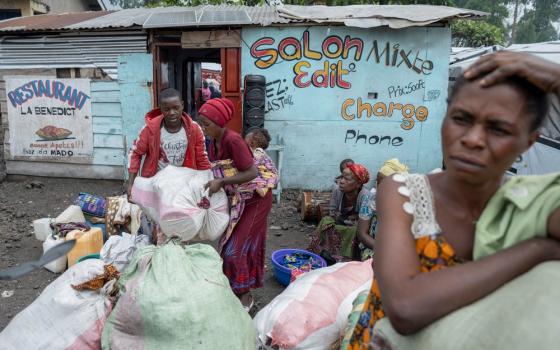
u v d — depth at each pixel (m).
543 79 0.73
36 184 7.03
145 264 2.18
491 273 0.78
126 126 6.96
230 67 6.58
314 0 9.08
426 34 6.43
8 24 7.41
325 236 4.12
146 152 3.44
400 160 6.84
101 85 6.90
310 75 6.61
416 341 0.81
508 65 0.75
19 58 7.00
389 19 6.10
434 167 6.84
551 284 0.74
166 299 1.96
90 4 15.39
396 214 0.89
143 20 6.76
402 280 0.81
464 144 0.79
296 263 3.95
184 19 6.51
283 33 6.47
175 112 3.29
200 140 3.45
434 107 6.64
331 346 2.22
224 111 2.95
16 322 2.25
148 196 3.08
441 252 0.88
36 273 4.02
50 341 2.13
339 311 2.31
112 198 4.75
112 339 2.03
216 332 1.99
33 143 7.25
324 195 5.68
